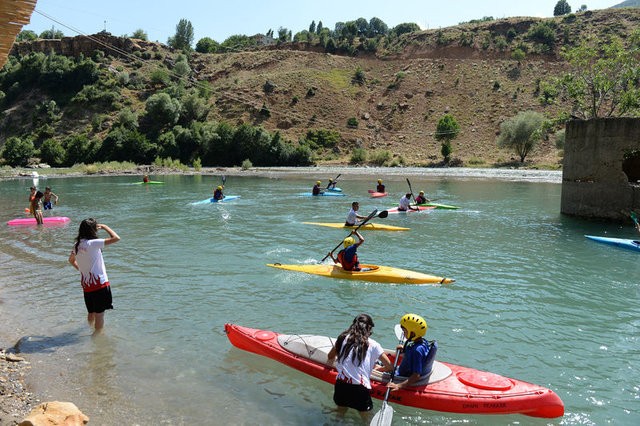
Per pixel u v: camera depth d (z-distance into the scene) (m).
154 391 6.21
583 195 21.03
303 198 29.81
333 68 100.81
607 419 5.79
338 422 5.57
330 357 6.22
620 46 36.41
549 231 18.33
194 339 7.91
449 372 6.21
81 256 7.76
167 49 110.12
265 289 10.72
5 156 72.19
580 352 7.67
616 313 9.44
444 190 36.09
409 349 5.98
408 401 5.82
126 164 63.75
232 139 72.94
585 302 10.08
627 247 15.24
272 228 18.70
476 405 5.66
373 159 73.19
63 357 7.16
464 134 79.06
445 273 12.34
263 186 39.41
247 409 5.83
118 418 5.55
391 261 13.64
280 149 72.75
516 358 7.45
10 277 11.56
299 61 102.88
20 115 86.38
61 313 9.05
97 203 26.95
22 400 5.86
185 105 83.44
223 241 16.05
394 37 114.25
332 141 80.25
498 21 107.81
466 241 16.48
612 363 7.29
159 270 12.27
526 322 8.93
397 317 9.09
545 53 92.81
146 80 94.38
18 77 93.50
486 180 45.53
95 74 91.31
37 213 19.53
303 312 9.30
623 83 36.75
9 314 8.97
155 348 7.54
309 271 12.02
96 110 85.25
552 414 5.69
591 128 20.33
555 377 6.86
